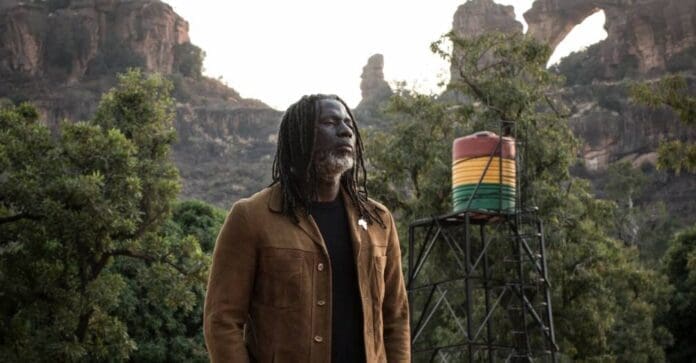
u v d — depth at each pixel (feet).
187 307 69.51
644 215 302.66
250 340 11.23
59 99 565.53
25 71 589.73
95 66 601.21
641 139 467.52
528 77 86.38
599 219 89.86
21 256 65.67
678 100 61.57
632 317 123.75
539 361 77.25
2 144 68.08
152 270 69.36
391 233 12.00
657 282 140.56
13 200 65.67
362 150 11.86
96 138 66.74
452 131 84.28
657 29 534.78
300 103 11.48
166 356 95.76
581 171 472.03
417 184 84.07
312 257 11.07
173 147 566.36
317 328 10.85
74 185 63.10
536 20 612.70
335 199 11.57
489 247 74.43
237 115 599.98
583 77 554.46
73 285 66.49
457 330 78.07
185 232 115.24
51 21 603.26
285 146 11.41
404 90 84.74
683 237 170.71
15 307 68.59
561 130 83.87
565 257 83.15
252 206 11.25
